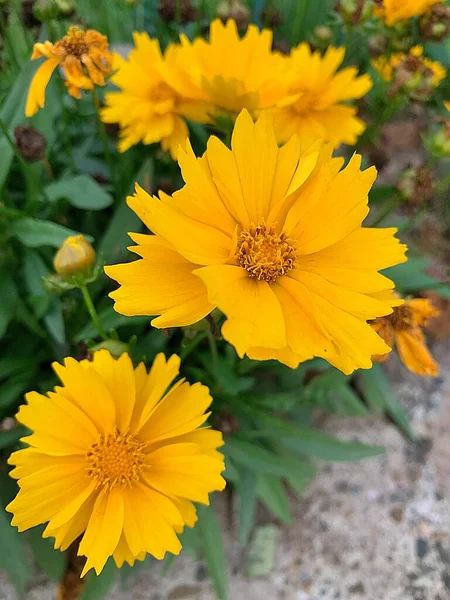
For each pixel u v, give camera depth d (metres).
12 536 0.14
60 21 0.16
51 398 0.11
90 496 0.11
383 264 0.10
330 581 0.17
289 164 0.10
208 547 0.15
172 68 0.15
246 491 0.16
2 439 0.15
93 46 0.14
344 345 0.09
